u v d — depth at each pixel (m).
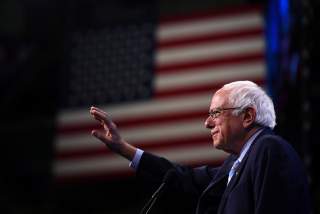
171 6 13.68
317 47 8.44
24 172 14.01
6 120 14.44
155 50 10.83
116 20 11.41
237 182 3.68
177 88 10.37
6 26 14.83
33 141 14.27
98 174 10.46
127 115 10.48
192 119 10.07
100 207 13.22
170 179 4.37
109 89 10.85
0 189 13.84
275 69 9.75
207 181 4.48
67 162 10.63
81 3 12.62
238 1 13.18
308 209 3.51
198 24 10.67
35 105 14.51
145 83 10.65
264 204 3.42
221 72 10.16
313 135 8.37
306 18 8.44
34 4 14.53
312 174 8.18
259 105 3.98
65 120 10.90
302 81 8.30
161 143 10.09
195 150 9.87
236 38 10.30
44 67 14.47
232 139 4.00
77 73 11.17
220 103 4.04
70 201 13.26
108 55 11.12
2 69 14.44
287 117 8.72
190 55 10.50
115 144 4.45
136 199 13.23
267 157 3.57
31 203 13.75
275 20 10.05
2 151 14.25
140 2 13.68
